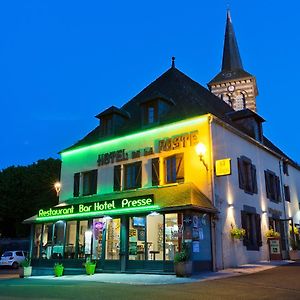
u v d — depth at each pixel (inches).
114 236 688.4
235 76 1715.1
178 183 682.2
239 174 748.0
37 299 350.0
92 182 831.1
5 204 1598.2
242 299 334.6
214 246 622.5
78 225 739.4
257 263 719.7
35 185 1636.3
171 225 609.9
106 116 852.6
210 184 645.3
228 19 1916.8
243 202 741.3
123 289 417.1
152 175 722.8
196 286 428.8
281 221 911.0
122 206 650.8
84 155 872.3
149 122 769.6
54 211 770.8
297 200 1056.2
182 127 706.8
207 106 818.8
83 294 380.2
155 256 621.0
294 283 435.8
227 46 1861.5
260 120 898.7
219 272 584.4
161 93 815.1
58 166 1705.2
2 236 1678.2
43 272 755.4
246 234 734.5
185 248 562.6
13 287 465.4
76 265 714.2
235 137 760.3
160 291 392.5
